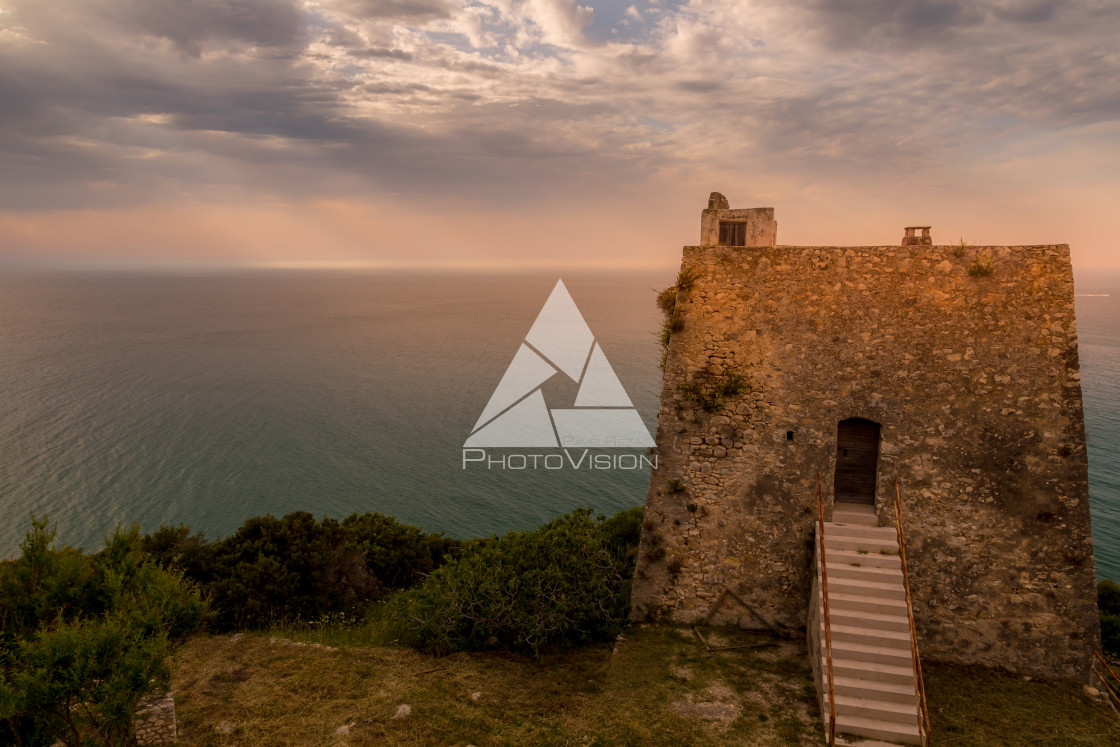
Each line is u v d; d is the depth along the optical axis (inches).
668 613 557.0
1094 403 2687.0
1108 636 621.9
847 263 539.2
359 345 5920.3
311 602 692.1
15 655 335.9
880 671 416.8
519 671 498.6
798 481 535.8
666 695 454.6
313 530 804.0
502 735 410.0
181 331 6761.8
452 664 509.4
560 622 535.5
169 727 389.7
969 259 513.3
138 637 336.2
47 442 2642.7
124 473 2304.4
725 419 555.5
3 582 366.6
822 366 537.6
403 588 838.5
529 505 1962.4
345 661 513.7
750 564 542.6
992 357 502.6
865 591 459.8
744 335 557.3
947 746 403.5
